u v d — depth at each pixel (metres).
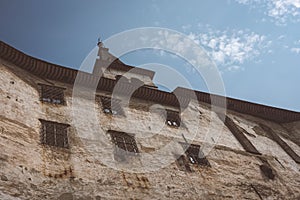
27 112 12.55
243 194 13.26
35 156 10.62
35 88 14.66
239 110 20.61
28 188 9.34
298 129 20.72
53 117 13.19
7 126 11.07
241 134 17.94
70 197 9.80
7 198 8.63
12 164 9.70
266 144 18.05
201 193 12.31
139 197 10.90
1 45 14.69
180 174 12.91
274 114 21.00
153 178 12.07
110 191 10.62
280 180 15.15
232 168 14.63
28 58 15.45
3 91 12.75
